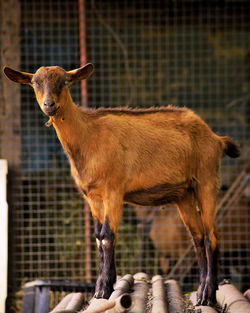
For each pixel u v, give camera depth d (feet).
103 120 32.22
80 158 31.30
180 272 54.03
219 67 74.38
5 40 56.24
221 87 74.84
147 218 58.34
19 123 55.57
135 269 56.44
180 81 73.97
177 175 33.14
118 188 31.32
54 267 56.75
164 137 33.22
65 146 31.45
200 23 61.67
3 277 50.37
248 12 63.98
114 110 33.42
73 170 32.42
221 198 58.54
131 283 36.24
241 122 74.23
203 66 74.18
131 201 33.53
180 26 68.03
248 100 73.97
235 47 74.23
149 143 32.65
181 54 73.00
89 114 32.45
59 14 59.77
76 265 57.00
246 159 63.57
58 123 30.63
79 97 64.18
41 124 62.80
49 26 65.16
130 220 59.62
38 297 42.86
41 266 56.54
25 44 63.62
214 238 33.12
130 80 65.82
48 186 56.95
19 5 56.54
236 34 73.00
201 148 34.22
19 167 55.16
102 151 31.17
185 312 30.30
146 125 33.30
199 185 33.96
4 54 56.08
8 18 56.29
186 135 33.94
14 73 31.68
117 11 61.41
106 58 69.56
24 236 53.57
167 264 56.24
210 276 32.24
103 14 63.41
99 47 68.95
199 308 31.04
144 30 70.95
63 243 57.21
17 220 54.60
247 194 56.34
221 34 73.51
